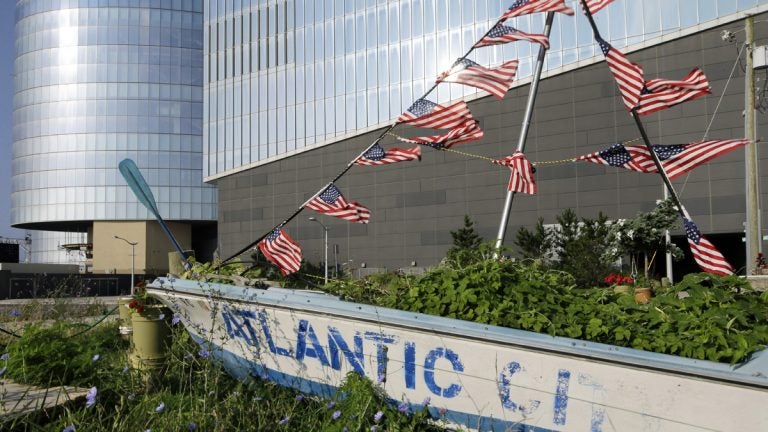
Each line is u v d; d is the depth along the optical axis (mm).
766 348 3541
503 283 4562
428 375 4422
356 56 52844
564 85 44062
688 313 4078
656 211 20250
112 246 82812
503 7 46219
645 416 3682
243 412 4703
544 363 3979
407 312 4520
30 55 86875
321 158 54656
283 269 6797
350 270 7770
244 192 58688
